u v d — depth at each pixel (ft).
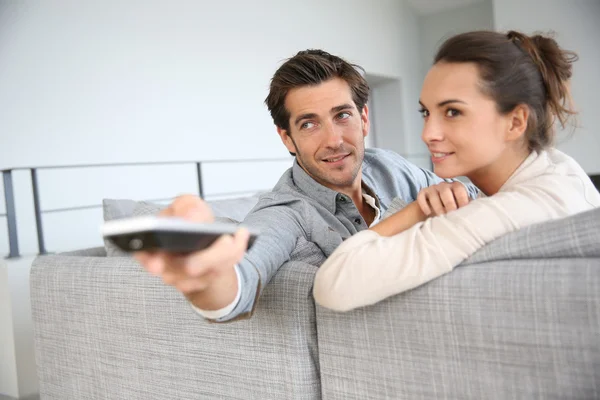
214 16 17.21
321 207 3.72
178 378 3.08
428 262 2.04
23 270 7.27
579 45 19.29
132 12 15.03
